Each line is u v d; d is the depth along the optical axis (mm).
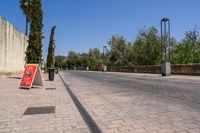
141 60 73438
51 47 47531
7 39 29531
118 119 6750
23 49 40531
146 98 10719
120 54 86688
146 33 72125
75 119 6926
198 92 12328
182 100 9742
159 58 69062
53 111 8141
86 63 141750
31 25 27703
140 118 6762
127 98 10891
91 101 10328
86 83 21906
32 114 7656
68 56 167875
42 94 13062
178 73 34500
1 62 27453
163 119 6539
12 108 8742
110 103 9617
